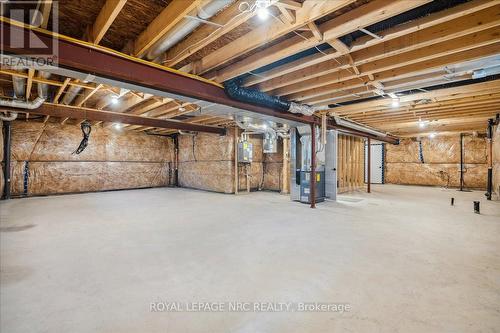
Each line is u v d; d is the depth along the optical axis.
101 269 2.38
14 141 6.88
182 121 7.19
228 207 5.62
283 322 1.63
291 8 2.14
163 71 2.95
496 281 2.16
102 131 8.49
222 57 2.92
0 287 2.03
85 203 6.06
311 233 3.59
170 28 2.23
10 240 3.21
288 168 8.16
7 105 4.23
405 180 11.41
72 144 7.84
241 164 8.52
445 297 1.91
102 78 2.69
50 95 5.07
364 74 3.36
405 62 3.00
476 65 3.06
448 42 2.74
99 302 1.83
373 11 2.11
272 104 4.21
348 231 3.70
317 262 2.57
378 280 2.18
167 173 10.28
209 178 8.80
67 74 2.57
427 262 2.56
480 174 9.55
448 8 2.15
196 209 5.38
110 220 4.34
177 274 2.29
